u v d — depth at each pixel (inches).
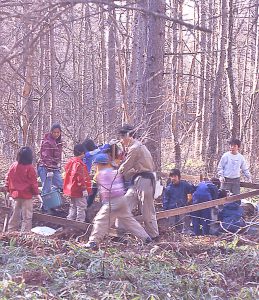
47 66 460.4
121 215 275.3
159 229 312.0
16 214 296.8
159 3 306.2
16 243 270.5
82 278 228.8
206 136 721.6
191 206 314.5
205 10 629.3
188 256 267.0
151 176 288.7
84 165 314.3
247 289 224.8
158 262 248.8
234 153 386.3
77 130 487.8
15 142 412.2
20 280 222.5
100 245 270.8
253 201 422.0
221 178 385.7
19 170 292.0
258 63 675.4
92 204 358.0
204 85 735.1
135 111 395.5
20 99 414.0
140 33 470.3
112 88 612.1
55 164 345.4
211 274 242.4
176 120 543.8
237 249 274.5
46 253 261.0
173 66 558.9
